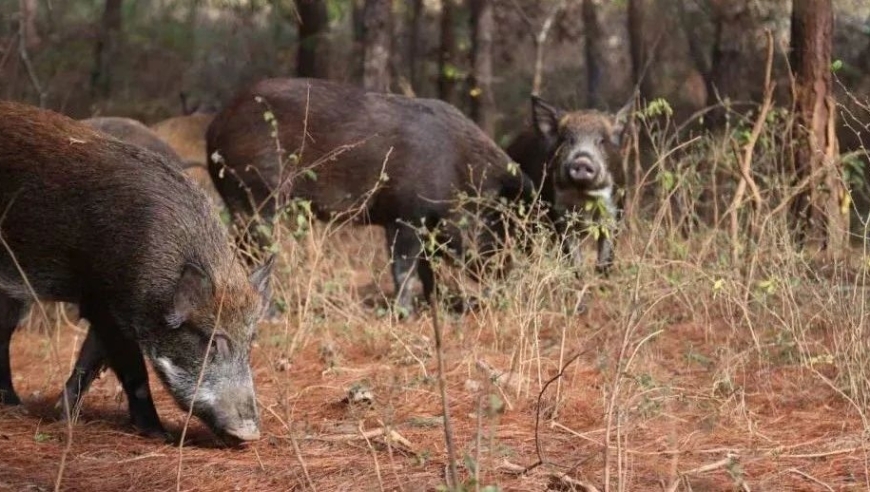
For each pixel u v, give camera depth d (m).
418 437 8.42
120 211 8.63
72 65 27.92
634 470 7.48
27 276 8.93
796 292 11.76
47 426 8.97
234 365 8.45
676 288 10.61
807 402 9.38
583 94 28.17
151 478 7.57
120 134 15.52
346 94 14.28
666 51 25.48
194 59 32.41
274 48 32.72
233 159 14.10
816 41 14.40
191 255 8.61
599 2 26.02
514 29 28.20
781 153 14.44
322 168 14.06
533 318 10.77
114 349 8.77
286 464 7.81
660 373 10.31
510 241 13.32
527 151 15.27
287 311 11.73
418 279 16.17
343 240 17.42
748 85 21.00
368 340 11.87
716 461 7.74
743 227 14.18
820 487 7.23
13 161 8.86
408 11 29.44
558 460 7.72
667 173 12.35
